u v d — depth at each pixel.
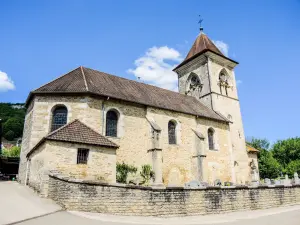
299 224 9.32
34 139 16.55
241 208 13.19
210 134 25.39
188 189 11.48
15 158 29.25
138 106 20.28
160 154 18.83
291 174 49.47
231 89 31.92
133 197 10.28
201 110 26.31
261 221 9.98
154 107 20.97
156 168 18.36
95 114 17.58
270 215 11.70
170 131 22.05
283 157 58.69
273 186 15.66
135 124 19.62
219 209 12.23
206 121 24.98
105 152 14.58
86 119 17.05
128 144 18.69
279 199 15.68
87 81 19.36
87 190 10.12
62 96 17.56
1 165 28.55
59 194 10.72
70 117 17.02
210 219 10.37
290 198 16.59
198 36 35.88
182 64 33.50
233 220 10.19
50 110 17.22
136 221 9.03
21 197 11.62
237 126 30.19
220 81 30.83
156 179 18.08
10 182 19.34
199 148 22.19
